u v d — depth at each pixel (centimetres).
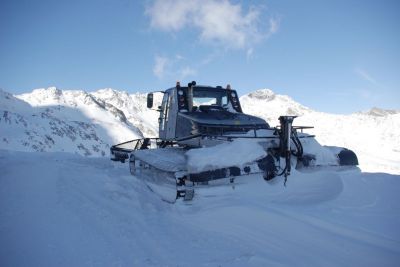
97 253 387
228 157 575
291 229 430
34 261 364
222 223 479
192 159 566
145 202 609
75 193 628
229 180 599
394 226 424
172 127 878
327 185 569
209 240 428
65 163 1031
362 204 497
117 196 630
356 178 591
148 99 1009
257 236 424
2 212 517
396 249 368
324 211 481
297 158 658
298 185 589
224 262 362
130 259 373
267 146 645
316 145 679
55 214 508
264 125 784
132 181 747
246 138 648
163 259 374
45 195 601
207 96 895
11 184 670
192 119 770
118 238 434
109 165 1092
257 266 350
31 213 510
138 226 482
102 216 514
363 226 428
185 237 442
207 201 566
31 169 797
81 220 490
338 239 396
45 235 432
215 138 674
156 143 1060
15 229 451
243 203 529
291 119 630
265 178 629
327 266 343
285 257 367
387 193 529
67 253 385
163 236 445
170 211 558
